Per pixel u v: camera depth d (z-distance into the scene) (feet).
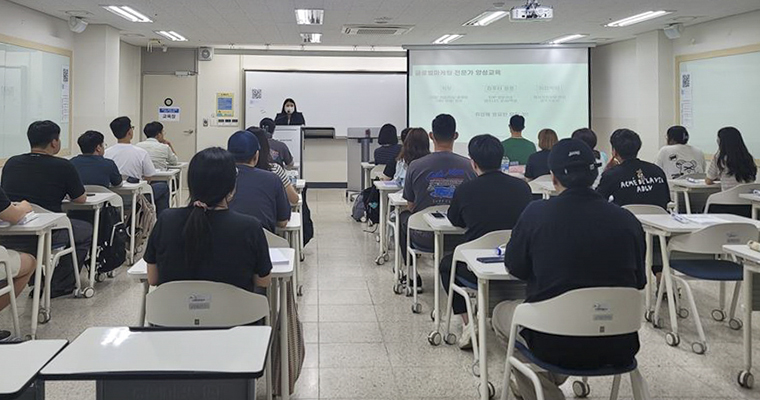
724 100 23.12
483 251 8.43
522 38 27.76
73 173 12.44
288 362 8.05
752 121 21.80
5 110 19.43
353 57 34.63
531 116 29.30
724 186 15.62
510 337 6.56
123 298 13.25
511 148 20.34
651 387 8.80
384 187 16.51
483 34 26.53
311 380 9.09
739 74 22.34
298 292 13.65
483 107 29.35
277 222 9.84
